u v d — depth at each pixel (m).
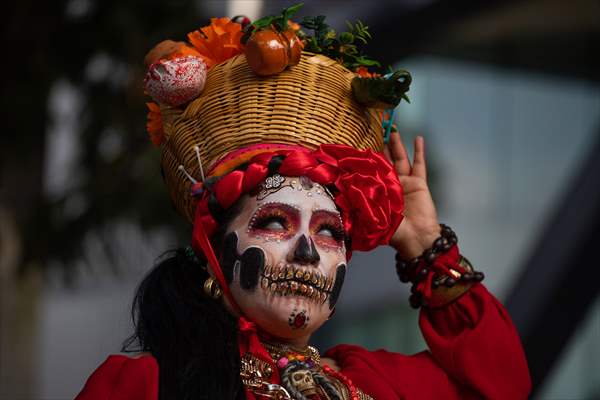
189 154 2.66
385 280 13.13
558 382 13.45
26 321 8.13
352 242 2.67
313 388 2.51
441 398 2.84
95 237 7.30
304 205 2.51
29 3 7.27
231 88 2.66
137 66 7.14
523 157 13.92
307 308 2.46
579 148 14.01
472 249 13.62
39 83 7.32
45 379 12.27
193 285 2.63
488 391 2.81
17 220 7.55
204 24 7.33
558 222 8.47
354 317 13.06
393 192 2.66
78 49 7.29
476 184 13.69
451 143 13.60
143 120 7.15
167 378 2.46
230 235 2.52
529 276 8.42
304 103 2.65
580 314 8.27
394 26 8.36
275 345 2.59
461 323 2.94
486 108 13.84
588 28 10.61
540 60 11.35
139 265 7.22
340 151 2.59
